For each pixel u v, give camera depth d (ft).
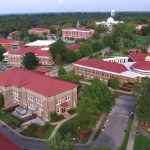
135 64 357.00
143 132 216.95
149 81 226.79
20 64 481.87
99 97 230.68
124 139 206.18
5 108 268.21
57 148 151.43
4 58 509.76
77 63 380.99
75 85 258.16
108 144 199.52
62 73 346.95
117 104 274.36
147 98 213.66
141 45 640.17
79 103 210.79
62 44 479.00
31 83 259.39
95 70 358.64
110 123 232.94
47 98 233.55
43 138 209.97
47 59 467.11
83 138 207.51
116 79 308.19
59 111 248.73
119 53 552.00
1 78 278.67
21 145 199.72
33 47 520.83
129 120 238.07
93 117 206.08
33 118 243.60
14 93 271.90
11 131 222.07
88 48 512.63
